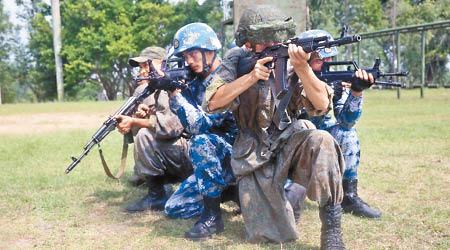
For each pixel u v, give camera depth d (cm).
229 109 358
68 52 4459
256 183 354
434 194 478
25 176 624
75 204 489
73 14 4431
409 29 1948
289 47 298
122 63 4606
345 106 393
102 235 390
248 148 351
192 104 390
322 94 323
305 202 480
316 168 319
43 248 362
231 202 483
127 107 438
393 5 4184
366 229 381
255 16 332
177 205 430
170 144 448
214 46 381
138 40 4397
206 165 375
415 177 555
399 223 394
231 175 393
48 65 4828
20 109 2608
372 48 4116
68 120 1730
